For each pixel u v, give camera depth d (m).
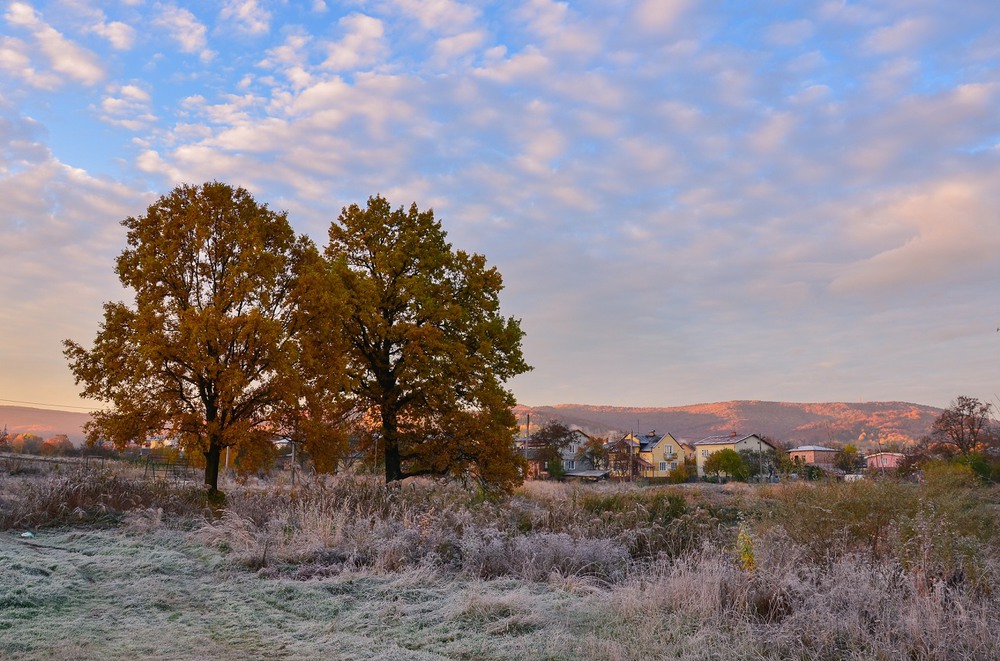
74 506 12.05
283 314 19.06
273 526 10.55
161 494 13.55
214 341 16.45
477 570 8.52
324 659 5.02
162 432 17.67
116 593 6.87
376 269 23.78
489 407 23.08
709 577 6.65
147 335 16.22
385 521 10.87
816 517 8.44
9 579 6.80
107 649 5.07
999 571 6.65
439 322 23.28
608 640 5.48
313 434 18.28
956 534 7.26
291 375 17.23
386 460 23.34
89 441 17.22
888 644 5.09
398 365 22.66
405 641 5.62
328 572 8.36
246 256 17.53
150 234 18.28
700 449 107.38
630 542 10.32
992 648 4.94
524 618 6.12
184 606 6.55
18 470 23.56
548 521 11.64
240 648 5.25
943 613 5.50
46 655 4.86
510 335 24.34
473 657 5.21
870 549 7.67
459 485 21.58
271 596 7.00
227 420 17.95
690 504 16.98
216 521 11.41
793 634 5.43
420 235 24.42
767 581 6.71
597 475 86.25
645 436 122.69
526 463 23.39
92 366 17.23
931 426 53.84
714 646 5.26
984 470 29.53
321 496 12.34
